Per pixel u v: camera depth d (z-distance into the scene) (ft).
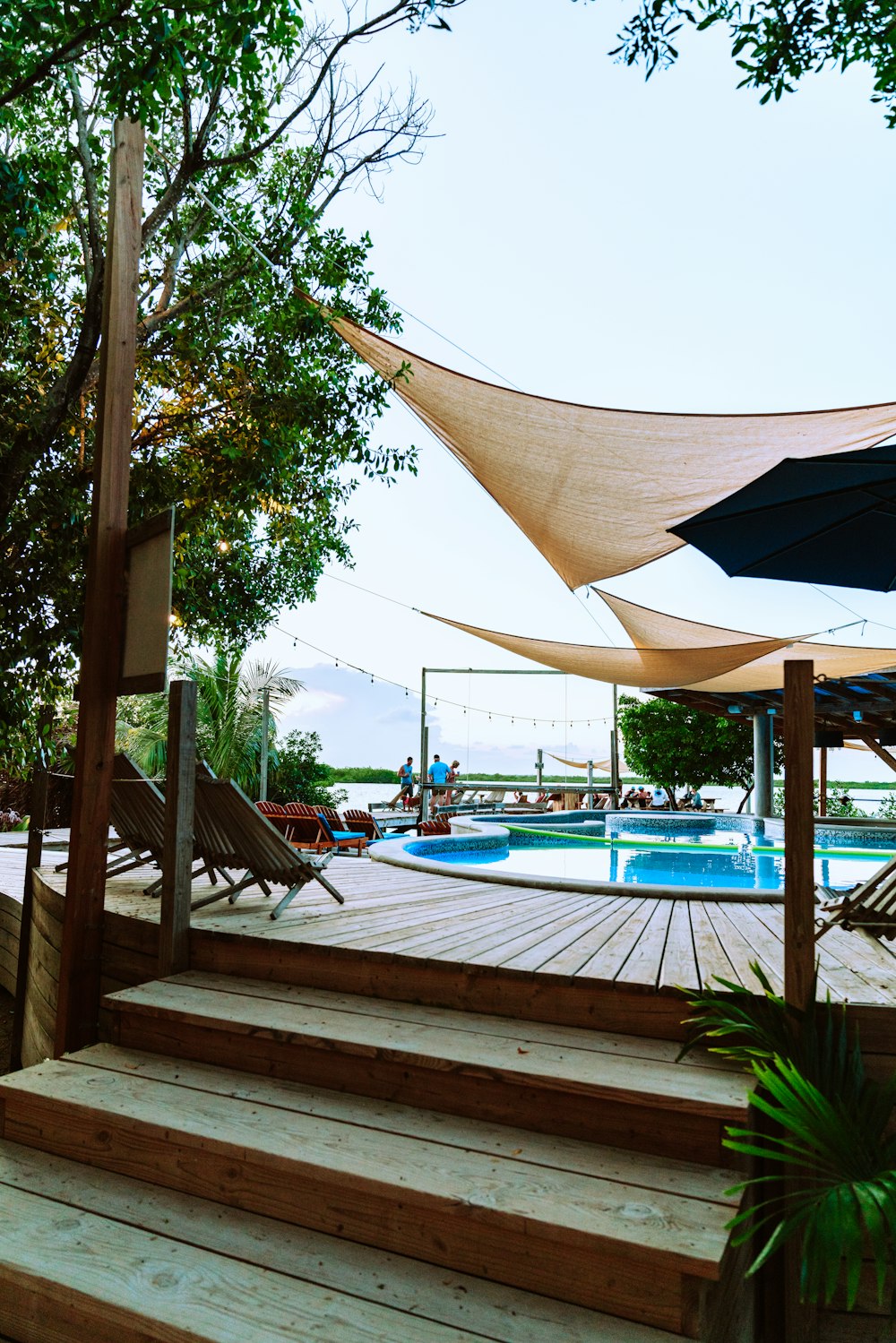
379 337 17.19
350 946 9.85
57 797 41.57
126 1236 6.55
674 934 11.24
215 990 9.95
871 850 33.24
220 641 28.30
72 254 20.07
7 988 21.04
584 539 20.81
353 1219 6.58
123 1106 7.81
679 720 58.39
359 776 114.21
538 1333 5.46
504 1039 8.20
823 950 10.54
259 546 27.58
